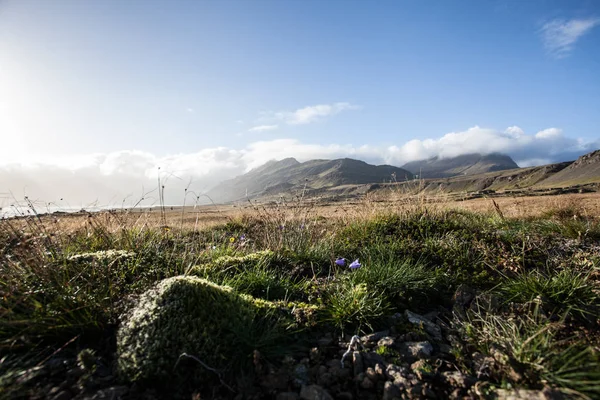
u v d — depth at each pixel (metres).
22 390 2.32
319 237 6.71
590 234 6.70
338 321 3.48
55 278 3.43
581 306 3.63
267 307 3.52
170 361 2.60
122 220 5.93
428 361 2.90
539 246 5.86
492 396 2.40
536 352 2.70
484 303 3.89
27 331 2.84
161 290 3.15
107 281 3.77
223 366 2.69
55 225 5.20
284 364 2.79
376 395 2.54
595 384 2.36
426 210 7.59
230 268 4.84
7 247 4.18
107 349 2.89
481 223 7.93
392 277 4.39
